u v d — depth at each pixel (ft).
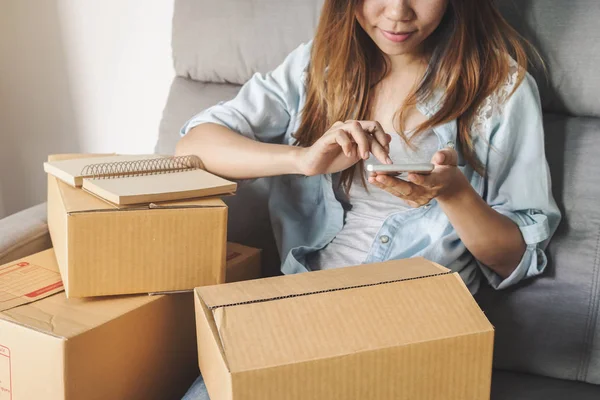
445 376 2.32
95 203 2.76
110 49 5.20
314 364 2.15
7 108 5.60
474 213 3.06
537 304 3.31
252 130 3.70
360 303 2.39
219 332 2.23
